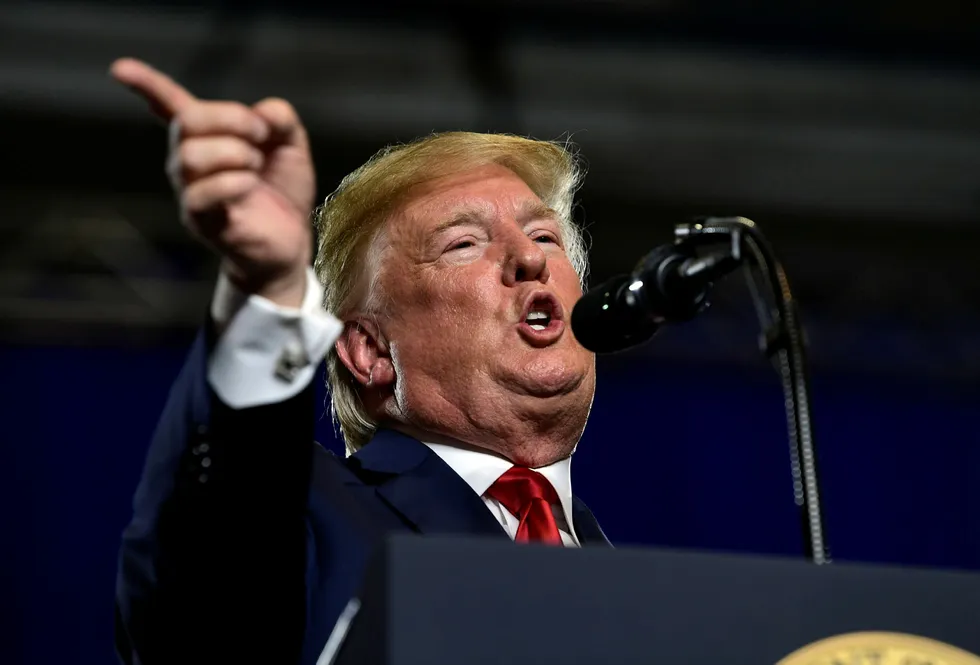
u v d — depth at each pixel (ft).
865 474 87.97
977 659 14.35
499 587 13.87
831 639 14.24
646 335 20.04
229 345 17.39
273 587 17.87
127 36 78.43
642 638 13.92
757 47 86.53
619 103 84.89
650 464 85.81
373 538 21.50
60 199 78.18
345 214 29.58
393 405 27.96
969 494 88.28
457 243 27.78
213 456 17.34
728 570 14.37
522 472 26.48
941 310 89.97
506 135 30.22
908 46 87.56
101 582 75.61
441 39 82.94
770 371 88.12
